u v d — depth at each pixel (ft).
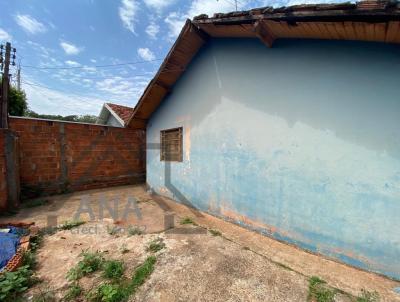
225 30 12.16
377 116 7.89
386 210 7.73
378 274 7.91
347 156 8.57
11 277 7.41
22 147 20.51
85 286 7.67
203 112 15.61
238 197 13.05
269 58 11.15
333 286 7.45
